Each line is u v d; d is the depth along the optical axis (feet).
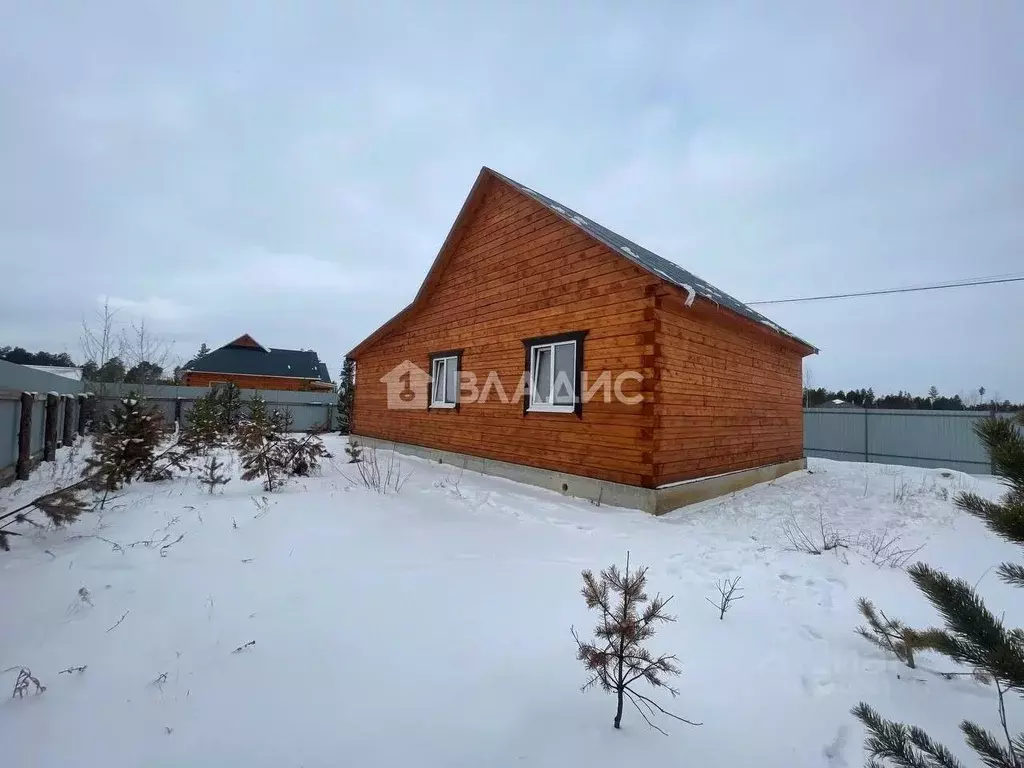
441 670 8.49
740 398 31.07
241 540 14.84
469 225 36.09
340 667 8.45
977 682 8.71
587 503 24.45
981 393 107.96
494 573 13.52
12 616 9.71
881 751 5.28
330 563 13.44
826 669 9.27
